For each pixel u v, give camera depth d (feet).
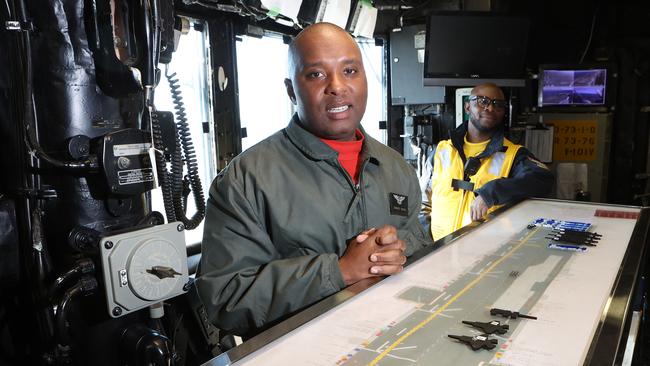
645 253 4.42
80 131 3.44
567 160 12.85
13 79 3.13
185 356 5.42
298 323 2.91
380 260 3.64
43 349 3.38
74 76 3.41
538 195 7.68
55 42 3.33
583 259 4.08
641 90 13.60
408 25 11.68
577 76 12.49
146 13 3.39
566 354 2.48
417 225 4.99
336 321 2.94
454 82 11.08
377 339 2.70
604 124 12.40
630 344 3.60
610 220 5.50
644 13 13.51
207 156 7.84
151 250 3.33
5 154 3.36
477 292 3.37
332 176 4.12
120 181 3.44
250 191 3.90
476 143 8.88
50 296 3.23
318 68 3.94
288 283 3.51
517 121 12.95
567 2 14.05
